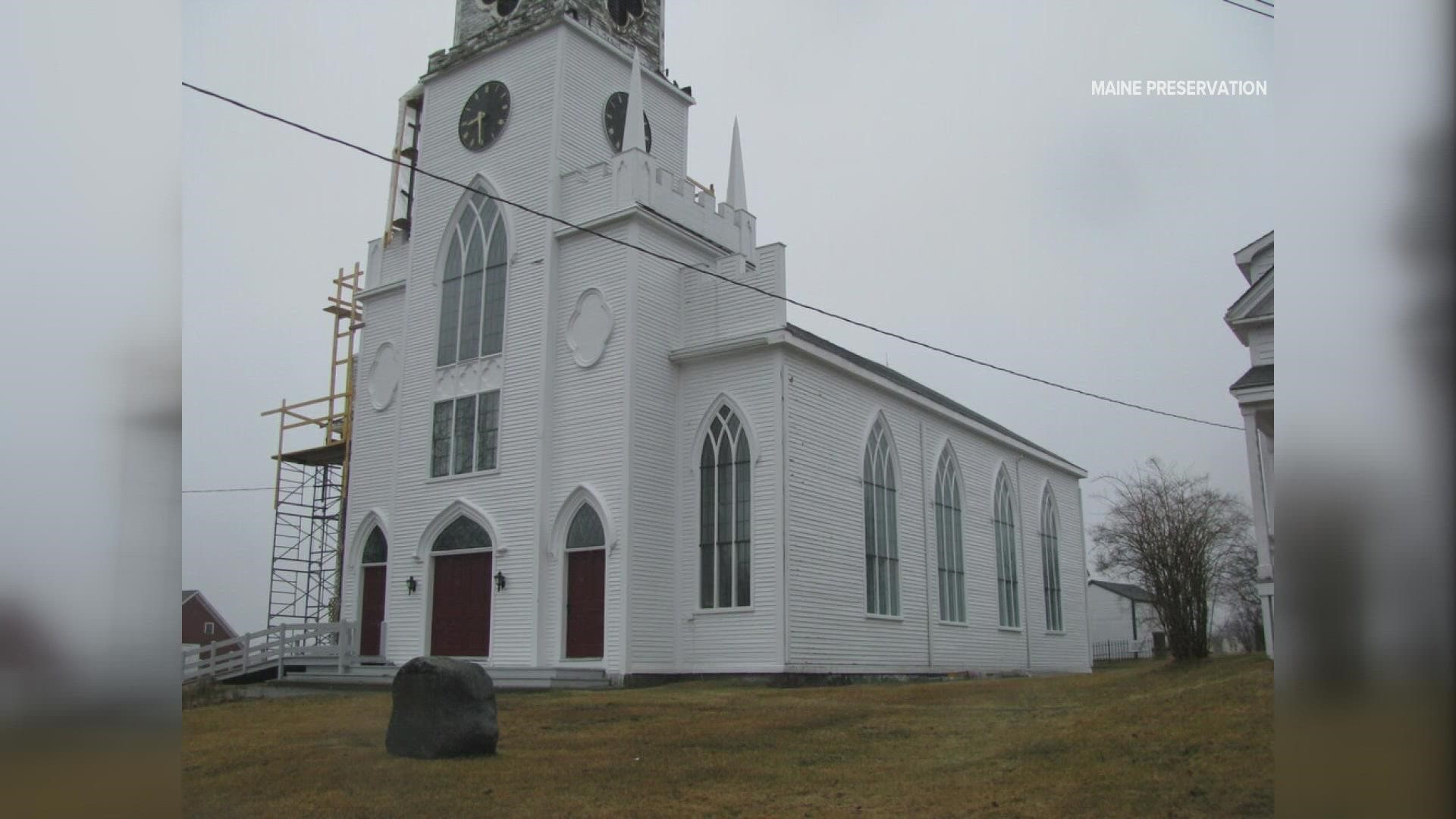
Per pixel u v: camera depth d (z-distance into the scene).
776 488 26.67
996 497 40.00
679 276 30.14
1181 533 21.38
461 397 31.14
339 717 18.05
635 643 26.34
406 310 33.31
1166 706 14.28
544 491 28.41
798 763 13.03
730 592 26.91
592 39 32.75
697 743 14.57
